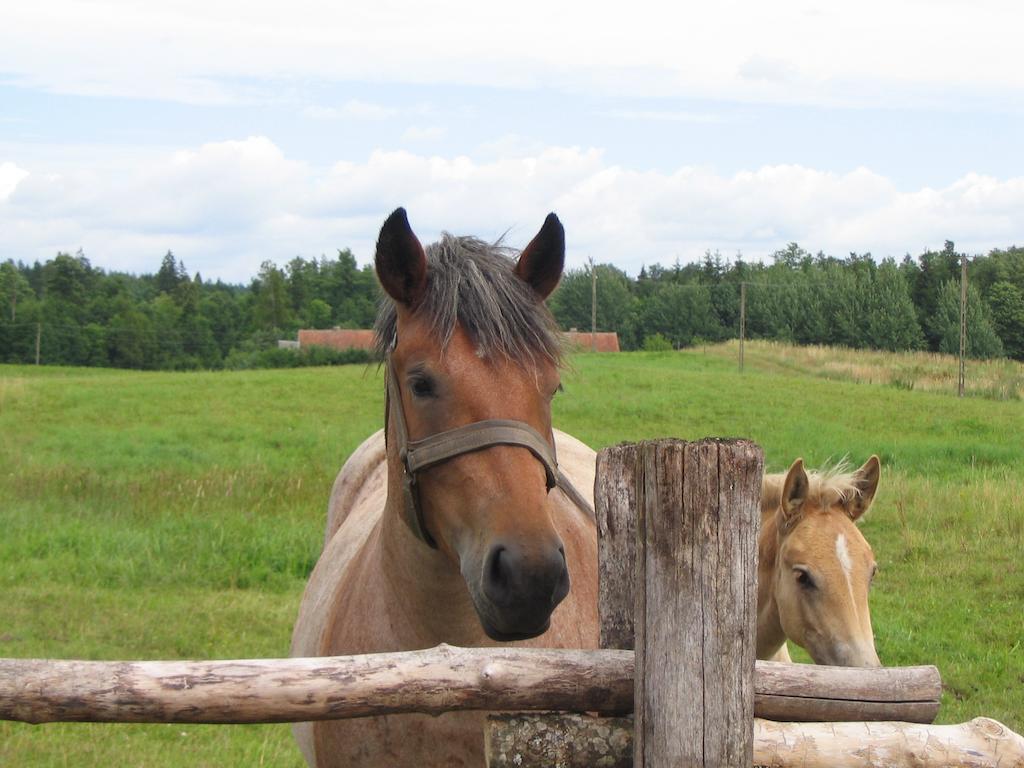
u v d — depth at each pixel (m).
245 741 5.47
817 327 55.50
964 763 1.97
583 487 3.96
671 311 66.81
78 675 1.91
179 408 22.84
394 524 2.61
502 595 2.12
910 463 16.05
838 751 1.98
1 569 8.87
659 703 1.87
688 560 1.84
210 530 10.45
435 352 2.39
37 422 20.50
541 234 2.62
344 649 2.91
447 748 2.55
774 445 18.22
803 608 4.31
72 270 79.62
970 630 7.83
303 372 32.56
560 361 2.58
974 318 47.22
